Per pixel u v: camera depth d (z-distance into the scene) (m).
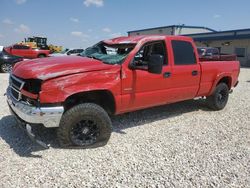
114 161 4.22
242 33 34.28
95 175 3.81
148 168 4.06
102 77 4.60
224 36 36.22
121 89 4.89
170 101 5.99
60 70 4.29
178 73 5.87
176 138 5.29
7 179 3.62
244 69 25.78
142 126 5.91
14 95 4.64
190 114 7.03
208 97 7.30
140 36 5.54
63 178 3.70
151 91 5.40
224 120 6.62
